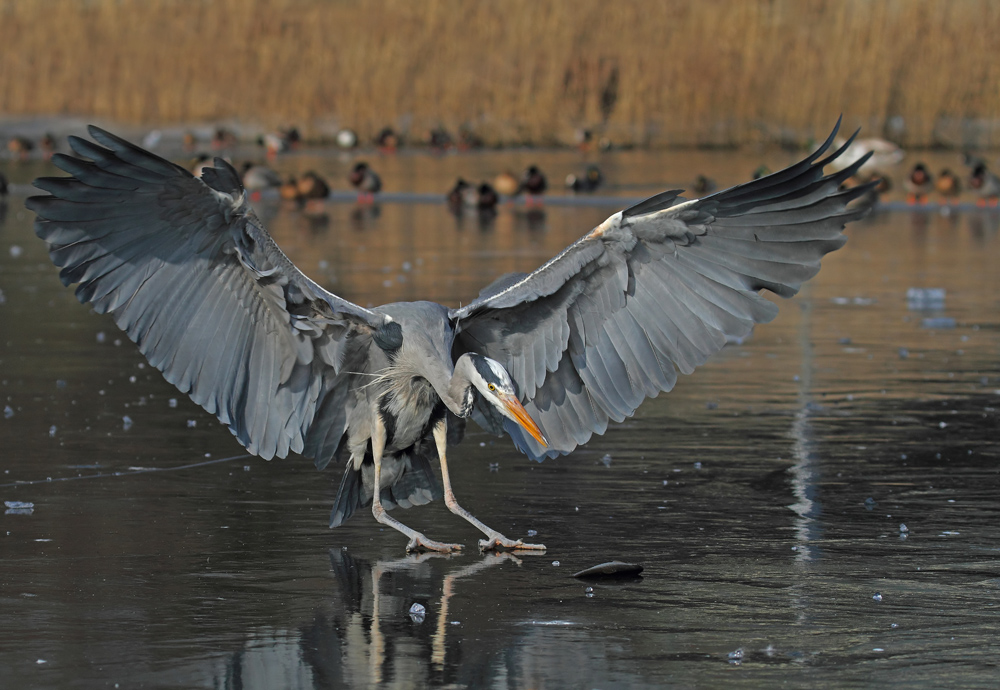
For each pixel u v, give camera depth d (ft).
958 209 163.63
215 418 50.80
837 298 88.69
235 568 32.30
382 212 153.28
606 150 230.27
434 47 246.88
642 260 30.40
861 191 29.25
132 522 36.32
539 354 31.53
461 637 27.48
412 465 33.73
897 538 35.14
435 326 31.04
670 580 31.50
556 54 244.63
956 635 27.53
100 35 255.70
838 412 52.75
